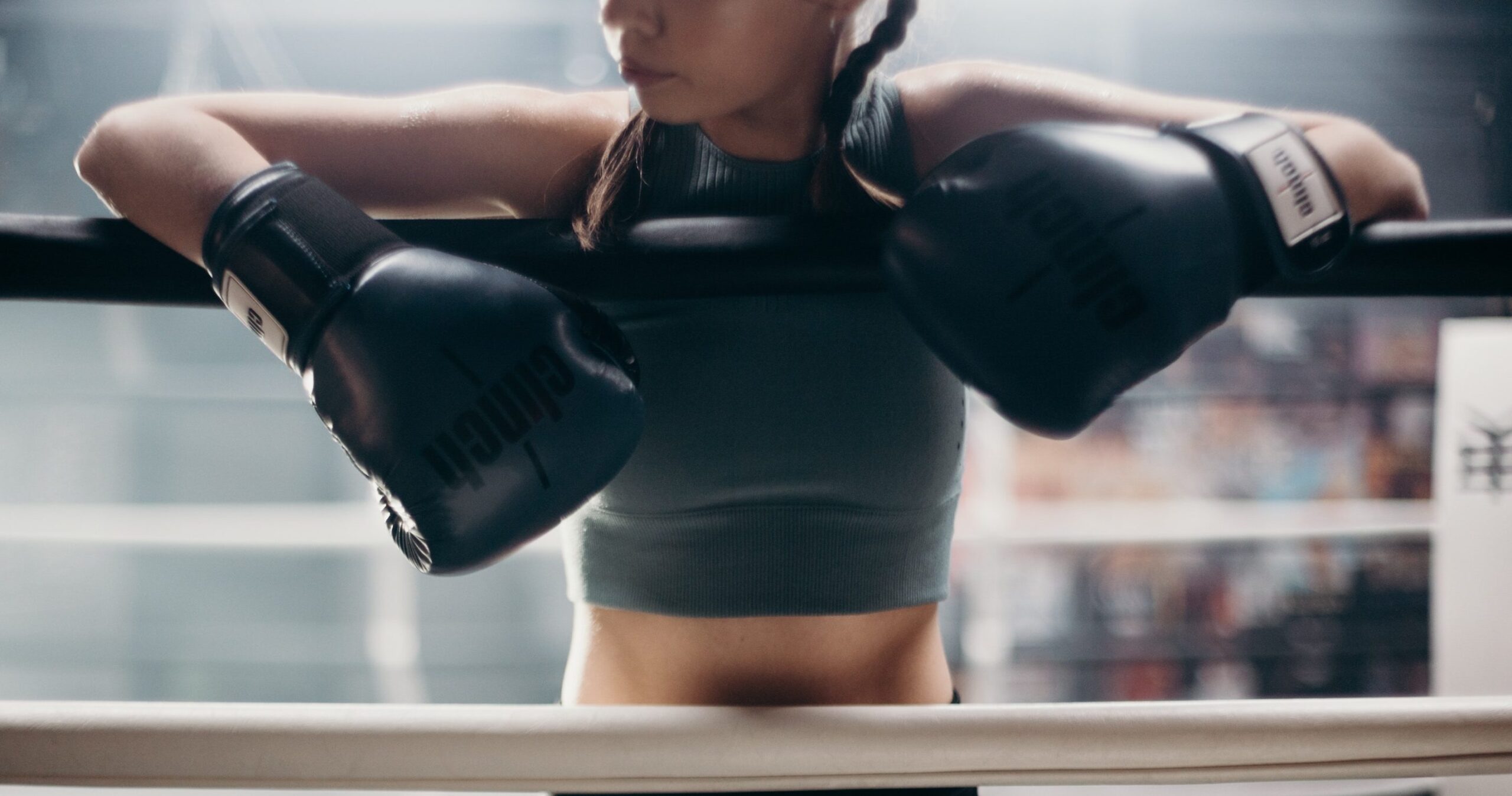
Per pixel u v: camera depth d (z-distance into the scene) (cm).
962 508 385
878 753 63
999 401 60
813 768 62
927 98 83
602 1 68
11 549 410
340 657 411
